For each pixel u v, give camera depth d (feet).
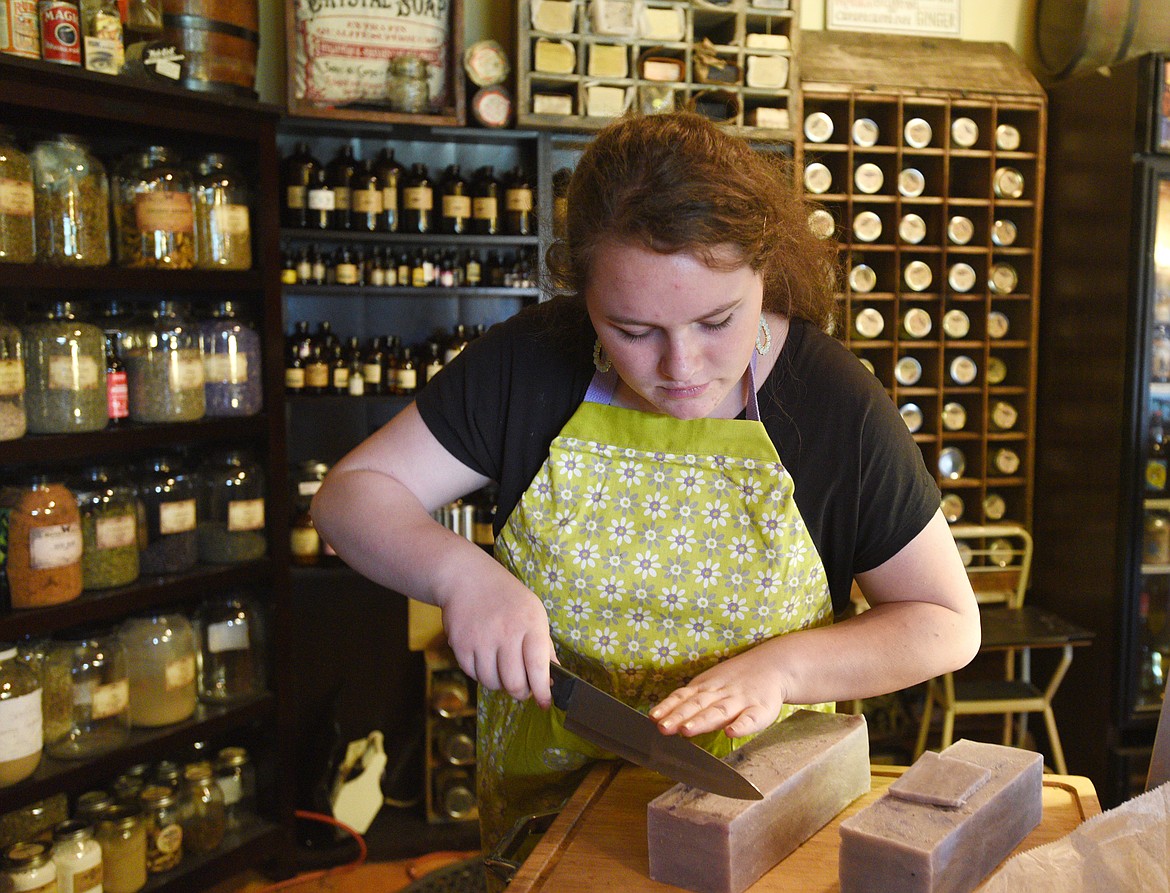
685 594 3.18
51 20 5.79
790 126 9.11
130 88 6.12
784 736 2.97
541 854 2.70
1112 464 8.95
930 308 9.86
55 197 6.10
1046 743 9.90
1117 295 8.85
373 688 8.77
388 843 8.34
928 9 10.18
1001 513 10.02
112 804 6.66
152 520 6.90
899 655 2.86
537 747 3.33
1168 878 2.22
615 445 3.17
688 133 2.51
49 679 6.24
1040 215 9.70
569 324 3.23
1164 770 2.79
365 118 8.46
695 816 2.48
